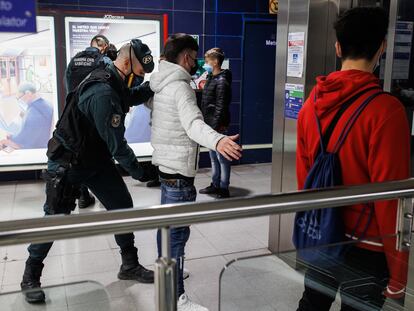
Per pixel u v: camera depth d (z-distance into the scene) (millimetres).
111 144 2559
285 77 3166
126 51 2611
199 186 5309
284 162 3260
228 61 6078
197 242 3654
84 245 3572
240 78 6203
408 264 1702
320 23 2910
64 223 1177
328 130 1592
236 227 3986
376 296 1718
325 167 1578
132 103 2754
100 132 2527
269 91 6391
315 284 1789
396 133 1462
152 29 5578
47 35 5172
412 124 2572
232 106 6242
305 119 1691
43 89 5246
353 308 1769
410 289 1741
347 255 1629
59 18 5188
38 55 5168
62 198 2650
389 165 1466
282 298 1951
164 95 2375
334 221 1597
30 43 5117
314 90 1698
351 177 1554
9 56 5070
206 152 6188
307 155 1748
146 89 2791
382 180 1480
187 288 2918
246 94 6285
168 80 2359
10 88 5137
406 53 2578
